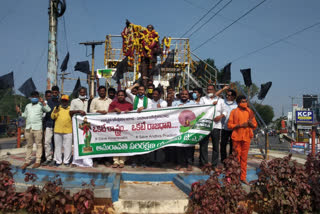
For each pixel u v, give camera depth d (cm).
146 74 1127
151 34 1116
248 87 744
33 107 605
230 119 563
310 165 534
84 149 625
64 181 531
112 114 627
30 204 448
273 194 481
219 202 429
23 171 586
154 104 691
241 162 545
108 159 655
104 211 433
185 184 514
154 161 687
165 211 456
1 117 2764
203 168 484
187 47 1667
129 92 666
